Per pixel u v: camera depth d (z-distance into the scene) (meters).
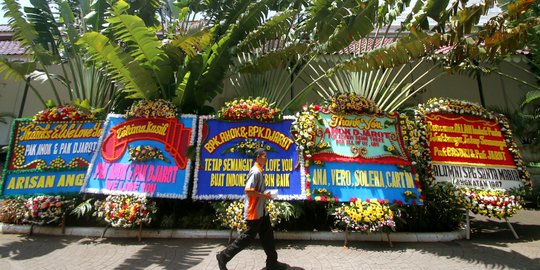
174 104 5.65
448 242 4.48
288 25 6.42
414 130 5.21
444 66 5.62
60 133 5.42
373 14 4.91
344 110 5.27
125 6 4.41
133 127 5.23
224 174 4.81
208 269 3.44
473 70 7.43
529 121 8.12
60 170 5.14
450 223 4.95
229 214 4.37
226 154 4.96
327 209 4.62
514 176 5.14
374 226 4.22
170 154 5.00
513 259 3.82
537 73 8.05
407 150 5.06
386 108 6.56
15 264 3.56
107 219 4.30
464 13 4.21
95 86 6.93
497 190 4.84
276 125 5.20
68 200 4.85
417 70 9.91
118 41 6.28
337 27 5.34
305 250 4.08
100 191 4.68
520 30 4.44
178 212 5.09
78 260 3.69
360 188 4.73
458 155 5.18
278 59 6.41
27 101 9.47
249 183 3.33
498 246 4.30
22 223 4.77
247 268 3.47
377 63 4.97
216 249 4.05
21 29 5.76
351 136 5.11
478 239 4.64
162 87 5.89
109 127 5.30
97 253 3.91
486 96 9.69
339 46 5.46
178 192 4.71
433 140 5.28
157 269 3.44
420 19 4.52
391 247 4.23
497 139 5.39
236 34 6.48
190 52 5.36
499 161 5.22
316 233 4.52
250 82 7.27
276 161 4.89
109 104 6.80
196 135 5.23
